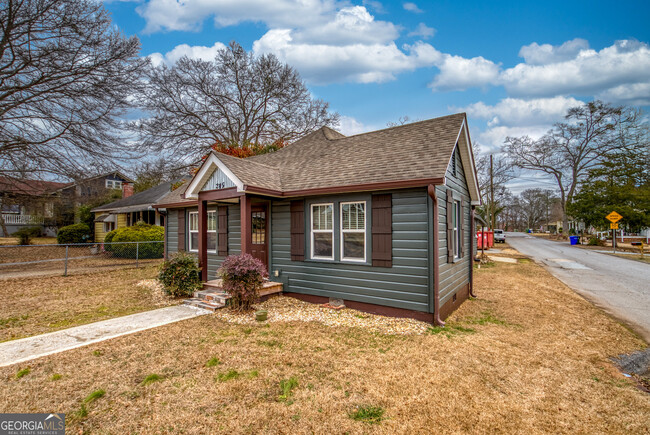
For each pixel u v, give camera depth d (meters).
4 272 12.34
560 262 16.78
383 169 6.61
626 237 31.42
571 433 2.87
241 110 23.69
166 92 20.66
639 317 6.92
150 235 16.70
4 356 4.43
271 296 7.79
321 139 10.61
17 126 12.96
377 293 6.50
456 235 7.88
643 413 3.21
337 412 3.12
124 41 13.80
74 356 4.44
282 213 8.03
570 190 35.31
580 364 4.39
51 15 11.98
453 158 7.42
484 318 6.64
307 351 4.64
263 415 3.06
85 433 2.79
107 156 14.88
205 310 6.97
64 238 20.69
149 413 3.10
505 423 2.99
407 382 3.73
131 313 6.78
